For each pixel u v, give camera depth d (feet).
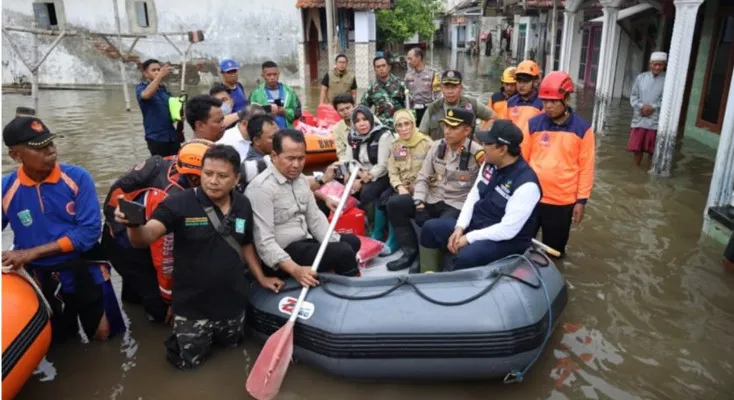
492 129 10.84
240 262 10.39
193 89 53.26
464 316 9.72
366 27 49.60
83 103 43.32
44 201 10.27
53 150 10.01
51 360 11.07
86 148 27.53
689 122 28.78
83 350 11.39
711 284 13.53
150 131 19.02
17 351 8.98
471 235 11.24
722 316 12.19
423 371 9.97
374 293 10.28
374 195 15.05
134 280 11.96
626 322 12.01
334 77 26.11
